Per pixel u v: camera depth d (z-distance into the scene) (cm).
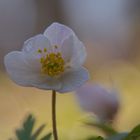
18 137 37
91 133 41
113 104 38
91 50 164
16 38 165
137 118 60
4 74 122
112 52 162
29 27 165
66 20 167
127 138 34
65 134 44
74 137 42
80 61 33
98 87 38
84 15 171
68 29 33
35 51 33
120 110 38
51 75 33
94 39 171
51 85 32
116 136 34
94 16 172
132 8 167
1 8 164
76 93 38
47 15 164
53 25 33
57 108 81
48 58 33
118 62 148
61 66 33
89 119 38
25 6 165
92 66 150
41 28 164
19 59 33
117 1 169
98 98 38
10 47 163
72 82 32
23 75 33
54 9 164
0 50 161
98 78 127
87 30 172
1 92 113
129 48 163
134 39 164
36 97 107
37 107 102
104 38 170
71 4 167
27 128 37
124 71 120
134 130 34
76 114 74
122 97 38
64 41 33
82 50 33
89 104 38
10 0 165
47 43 33
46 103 104
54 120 32
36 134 37
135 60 152
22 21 164
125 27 168
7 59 33
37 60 33
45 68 33
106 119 38
